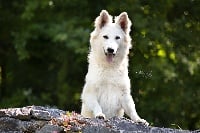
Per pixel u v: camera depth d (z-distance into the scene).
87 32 18.61
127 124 9.38
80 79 20.80
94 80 10.37
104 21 10.95
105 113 10.38
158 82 19.59
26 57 20.31
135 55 19.36
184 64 20.31
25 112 9.54
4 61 22.34
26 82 22.16
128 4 19.70
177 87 20.28
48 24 19.95
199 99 20.61
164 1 20.52
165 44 19.75
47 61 22.00
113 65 10.44
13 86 22.22
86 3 20.16
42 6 19.95
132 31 19.30
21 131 9.35
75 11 20.34
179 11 21.38
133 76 19.12
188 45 20.69
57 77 21.38
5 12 21.75
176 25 20.69
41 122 9.35
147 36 19.30
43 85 21.86
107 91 10.38
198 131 9.53
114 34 10.76
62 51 20.45
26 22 20.58
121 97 10.42
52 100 21.23
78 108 20.69
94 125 9.04
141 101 19.89
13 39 21.58
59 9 20.50
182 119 20.50
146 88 19.70
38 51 21.45
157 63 19.52
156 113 20.31
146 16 20.08
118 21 10.97
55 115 9.59
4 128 9.43
